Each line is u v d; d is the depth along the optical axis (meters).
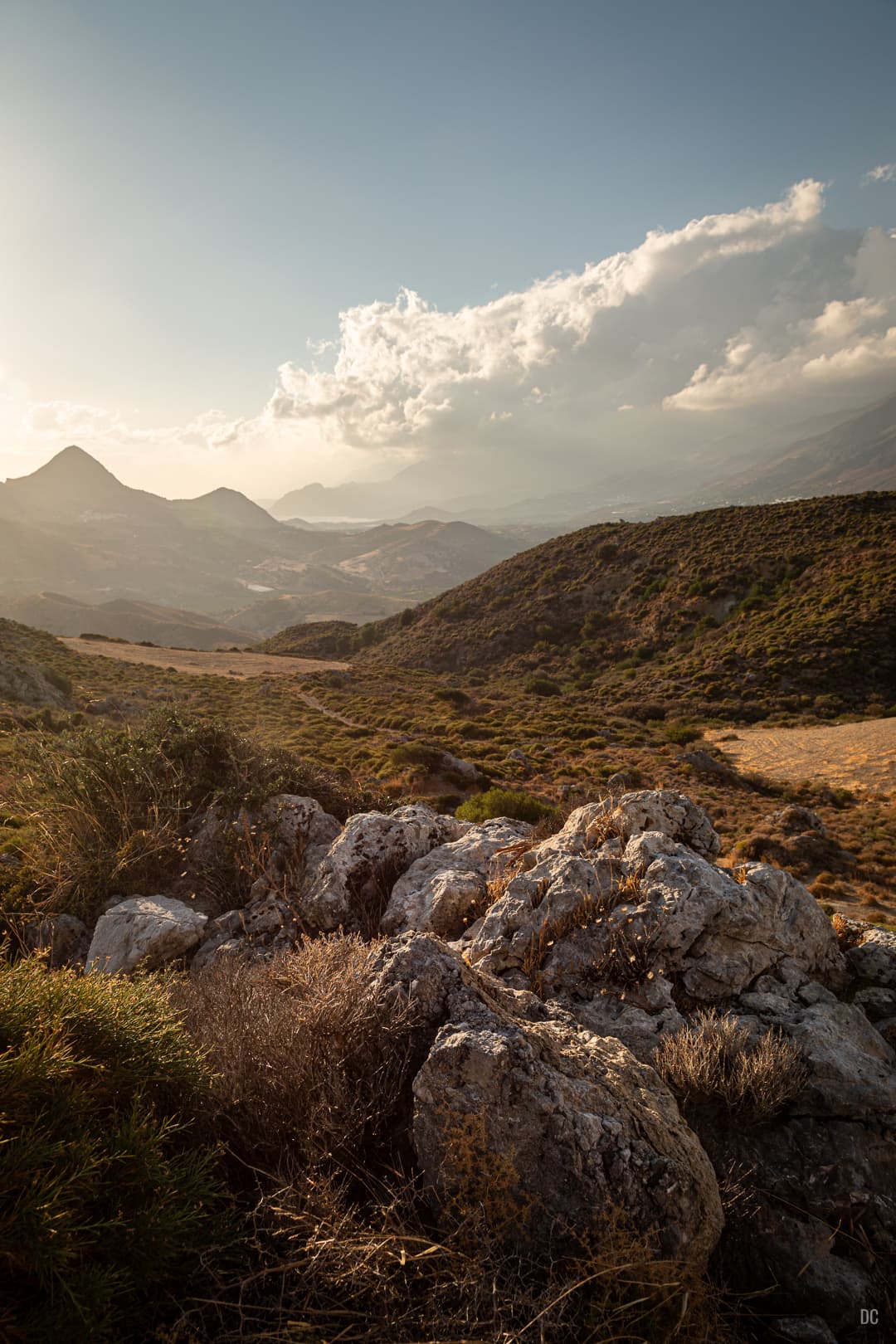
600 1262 2.18
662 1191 2.50
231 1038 3.03
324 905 5.44
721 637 66.56
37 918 5.55
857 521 74.56
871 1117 3.16
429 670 89.00
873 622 55.88
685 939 4.08
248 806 6.76
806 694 51.44
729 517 90.75
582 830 5.82
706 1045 3.36
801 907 4.55
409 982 3.20
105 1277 1.80
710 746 40.97
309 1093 2.74
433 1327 1.96
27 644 66.06
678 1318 2.16
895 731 38.03
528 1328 2.03
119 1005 2.64
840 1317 2.52
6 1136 2.01
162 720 7.73
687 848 5.07
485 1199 2.40
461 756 35.16
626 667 71.00
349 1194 2.56
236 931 5.41
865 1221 2.81
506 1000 3.51
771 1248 2.71
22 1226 1.75
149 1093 2.50
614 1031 3.69
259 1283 2.10
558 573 97.44
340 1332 1.94
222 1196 2.30
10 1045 2.24
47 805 6.51
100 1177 2.06
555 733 43.75
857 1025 3.80
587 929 4.36
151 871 6.17
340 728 42.97
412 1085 2.76
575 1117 2.60
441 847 6.15
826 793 28.70
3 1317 1.74
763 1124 3.17
